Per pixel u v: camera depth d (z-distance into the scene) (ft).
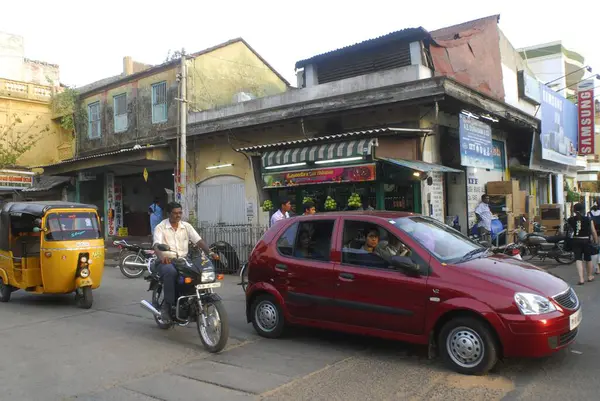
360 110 38.19
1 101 72.54
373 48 42.86
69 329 23.41
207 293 19.89
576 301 16.87
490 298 15.37
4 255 30.78
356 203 36.88
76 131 72.84
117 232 68.44
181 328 23.44
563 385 14.65
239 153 48.91
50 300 31.68
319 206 41.34
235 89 63.16
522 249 42.65
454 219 40.91
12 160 68.08
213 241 45.73
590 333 20.18
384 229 18.52
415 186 38.01
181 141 46.93
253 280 21.58
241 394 14.65
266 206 43.24
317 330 22.18
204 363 17.83
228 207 49.83
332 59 45.88
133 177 68.80
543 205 54.90
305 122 43.06
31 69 93.04
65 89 75.15
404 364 17.04
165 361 18.16
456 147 41.45
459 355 15.93
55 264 28.04
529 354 14.83
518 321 14.85
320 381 15.58
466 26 49.85
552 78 91.35
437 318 16.26
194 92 57.67
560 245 41.78
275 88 70.08
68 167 61.31
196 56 58.03
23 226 30.68
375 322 17.70
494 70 48.67
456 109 38.58
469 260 17.38
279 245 21.13
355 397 14.21
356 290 18.15
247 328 22.98
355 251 18.84
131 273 41.34
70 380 16.24
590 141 61.16
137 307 28.73
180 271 20.12
